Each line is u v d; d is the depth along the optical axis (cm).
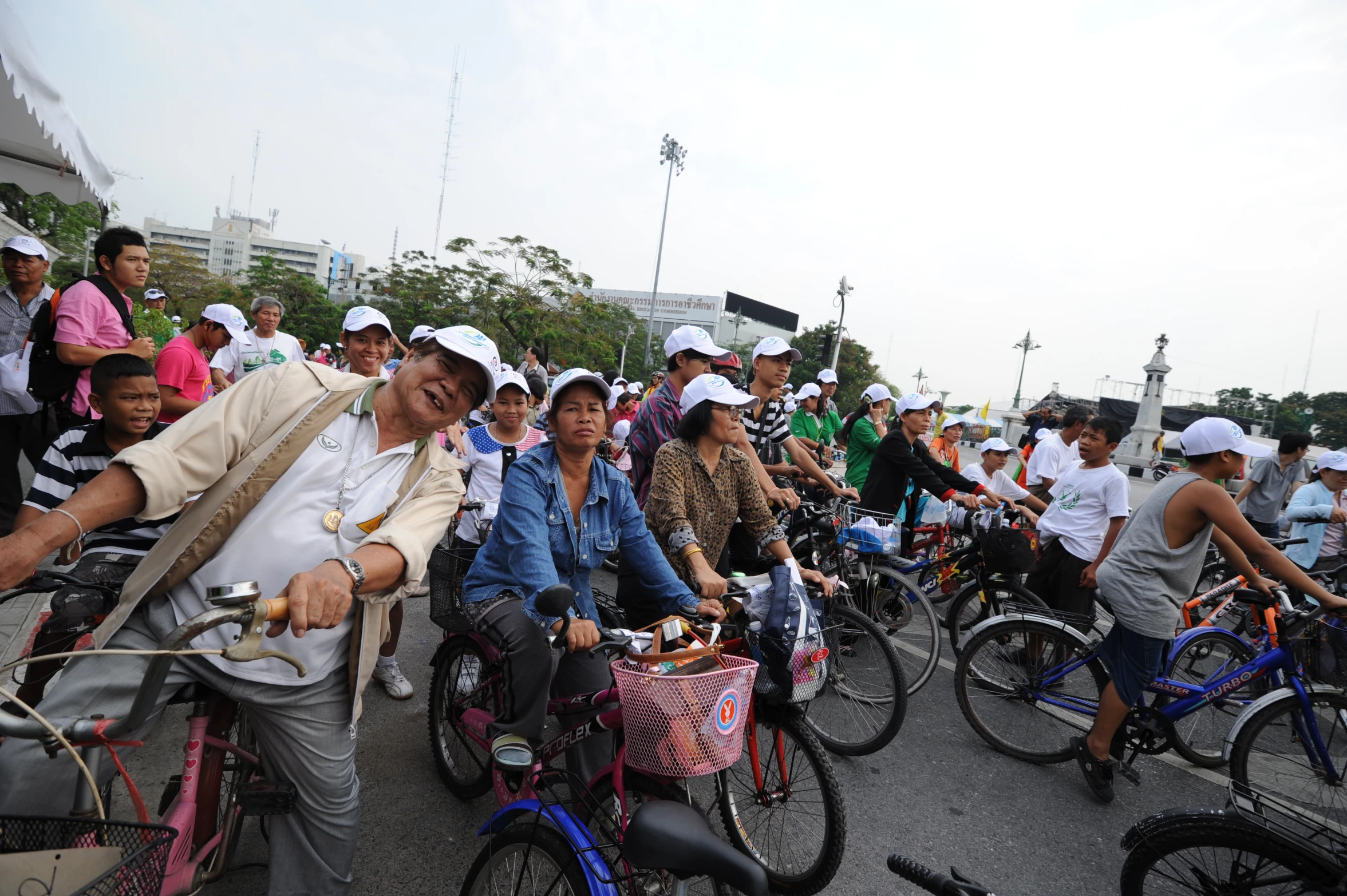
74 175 690
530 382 779
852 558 485
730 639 265
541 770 234
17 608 420
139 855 123
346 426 199
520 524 255
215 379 627
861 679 396
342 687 205
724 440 328
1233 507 329
